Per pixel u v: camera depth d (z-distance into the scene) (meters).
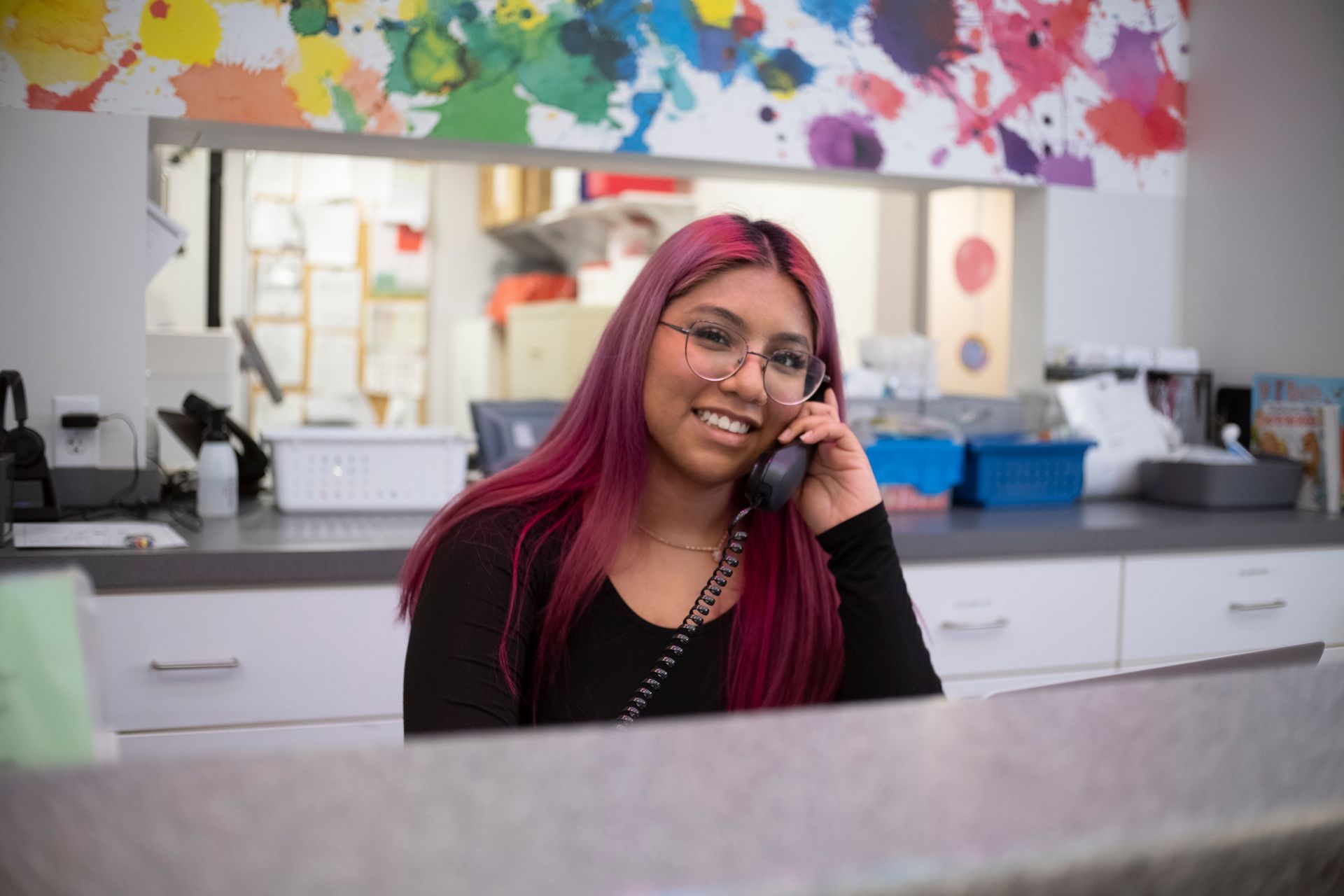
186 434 2.63
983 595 2.40
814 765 0.31
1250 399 3.04
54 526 2.17
